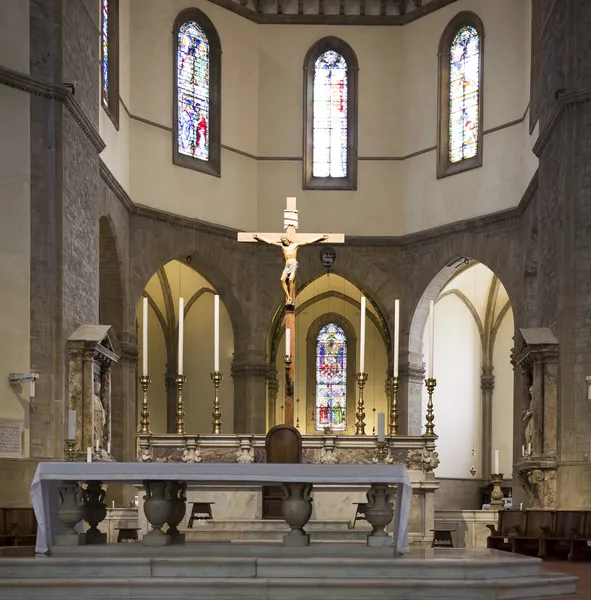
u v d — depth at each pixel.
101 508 14.70
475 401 39.50
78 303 24.45
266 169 35.72
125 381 31.12
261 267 35.28
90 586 11.82
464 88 34.12
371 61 36.03
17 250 22.52
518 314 31.53
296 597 11.82
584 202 24.33
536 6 29.80
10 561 12.34
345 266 35.41
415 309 34.84
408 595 11.90
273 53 36.03
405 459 18.92
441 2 34.69
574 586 13.09
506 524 20.81
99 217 28.11
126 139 31.52
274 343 38.62
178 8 33.50
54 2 23.36
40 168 23.00
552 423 24.34
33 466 21.92
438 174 34.34
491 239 32.59
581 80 24.50
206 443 18.75
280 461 16.47
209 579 11.97
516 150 31.92
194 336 38.56
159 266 32.53
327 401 40.91
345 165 36.00
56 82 23.25
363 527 18.34
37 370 22.47
